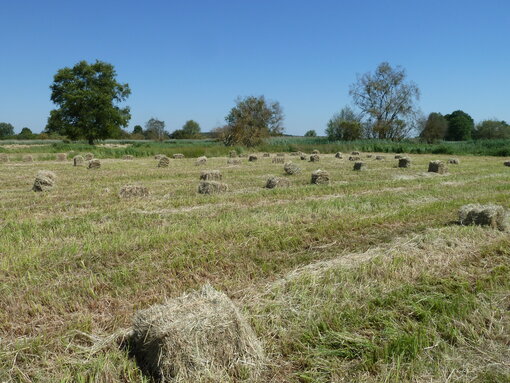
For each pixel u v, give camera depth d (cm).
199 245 748
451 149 4516
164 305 439
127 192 1276
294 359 419
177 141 8712
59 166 2470
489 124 7581
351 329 464
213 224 887
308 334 454
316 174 1586
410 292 550
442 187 1507
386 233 840
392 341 432
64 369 395
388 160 3030
